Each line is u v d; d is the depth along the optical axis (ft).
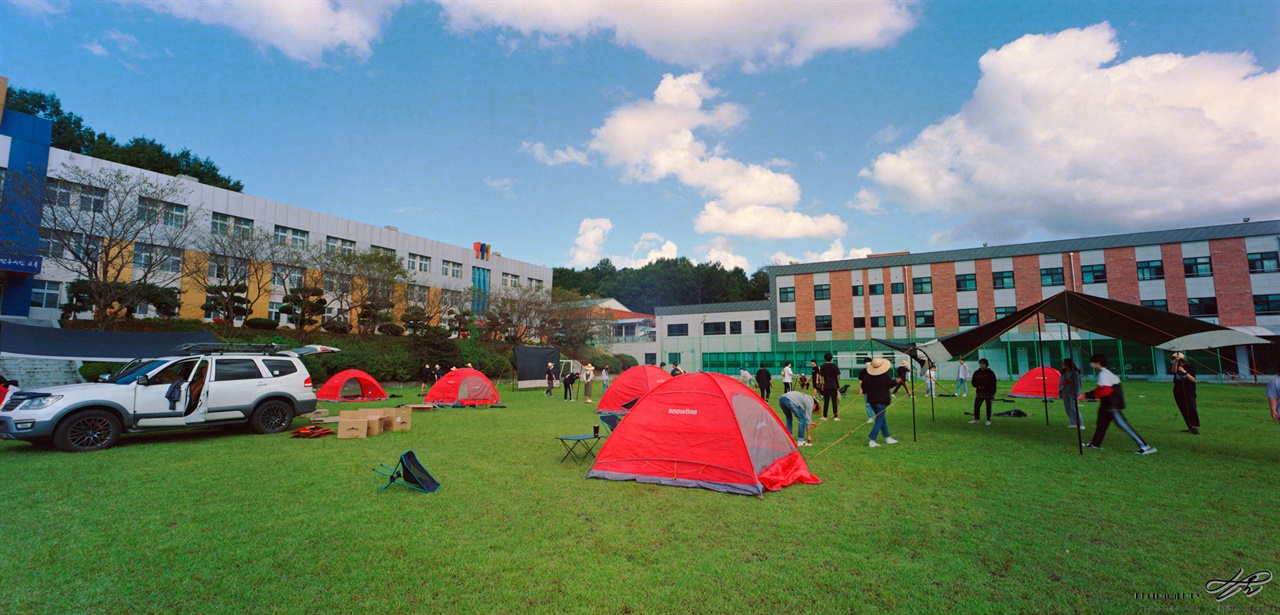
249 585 13.39
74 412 31.14
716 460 23.38
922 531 17.60
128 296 80.48
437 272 159.43
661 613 12.21
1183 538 16.83
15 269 76.33
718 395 24.48
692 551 15.88
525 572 14.34
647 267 254.27
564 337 148.25
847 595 13.10
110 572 14.05
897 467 27.37
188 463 27.84
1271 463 27.86
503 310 140.67
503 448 33.37
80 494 21.44
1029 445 33.96
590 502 21.04
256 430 38.86
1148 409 56.29
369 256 111.24
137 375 34.40
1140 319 34.47
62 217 79.71
